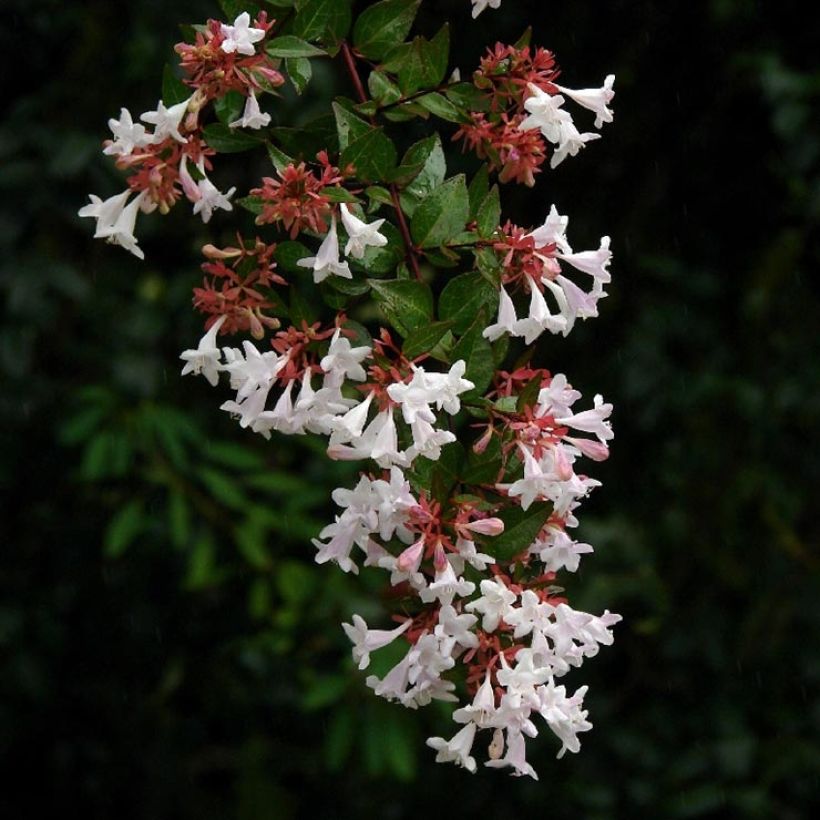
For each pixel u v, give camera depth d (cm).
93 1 135
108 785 149
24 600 142
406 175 81
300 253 82
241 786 144
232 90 81
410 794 151
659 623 146
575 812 147
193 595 146
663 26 146
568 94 83
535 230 81
